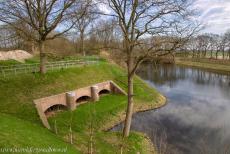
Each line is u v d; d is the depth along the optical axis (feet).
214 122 90.79
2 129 42.14
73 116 76.69
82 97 99.55
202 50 357.20
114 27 64.13
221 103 121.60
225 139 74.08
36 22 86.84
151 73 224.33
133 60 65.51
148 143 66.85
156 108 108.88
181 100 126.11
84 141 58.90
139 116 95.61
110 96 107.14
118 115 88.84
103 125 77.41
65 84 90.12
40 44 88.22
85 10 83.46
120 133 68.69
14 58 130.21
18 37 89.40
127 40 58.23
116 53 72.74
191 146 68.85
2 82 74.64
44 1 82.89
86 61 129.59
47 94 78.43
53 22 86.02
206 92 148.66
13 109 64.90
